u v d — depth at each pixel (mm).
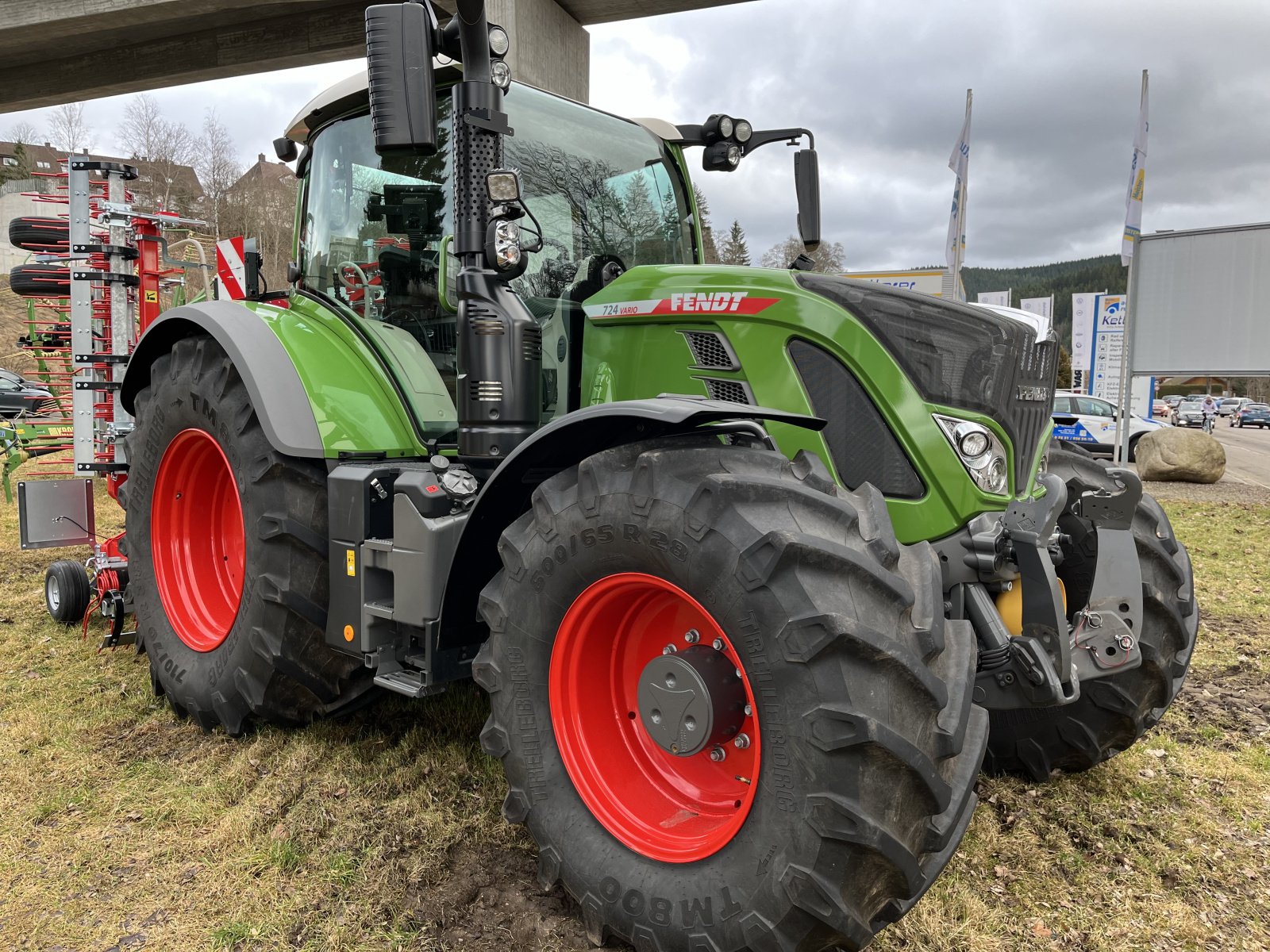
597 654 2279
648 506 1978
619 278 2820
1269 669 4328
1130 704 2836
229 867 2422
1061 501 2213
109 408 4711
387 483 2762
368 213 3291
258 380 2961
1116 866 2543
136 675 3922
